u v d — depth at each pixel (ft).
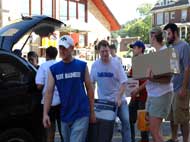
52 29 25.64
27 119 21.11
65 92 18.02
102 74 23.13
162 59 19.11
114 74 23.00
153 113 19.97
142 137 25.36
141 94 25.23
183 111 23.70
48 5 98.17
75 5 107.96
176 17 217.77
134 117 25.52
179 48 23.24
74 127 18.01
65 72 18.01
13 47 23.35
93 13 114.11
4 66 21.02
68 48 17.88
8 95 20.66
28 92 21.22
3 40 22.39
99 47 23.25
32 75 21.68
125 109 23.47
